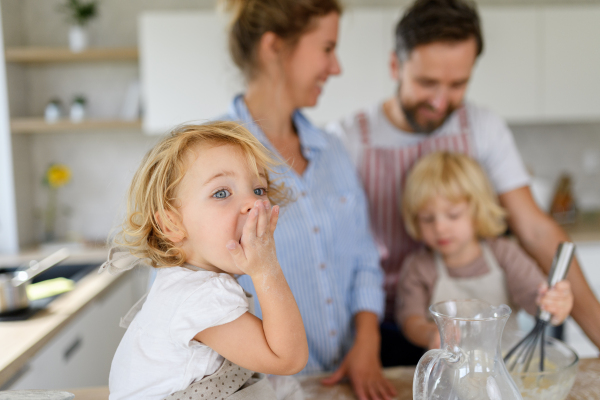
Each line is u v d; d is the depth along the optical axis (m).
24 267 2.03
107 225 2.90
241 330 0.53
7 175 2.55
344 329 1.09
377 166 1.46
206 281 0.55
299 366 0.53
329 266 1.05
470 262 1.36
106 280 1.80
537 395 0.65
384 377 0.85
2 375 1.00
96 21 2.81
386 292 1.51
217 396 0.55
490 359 0.52
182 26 2.47
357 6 2.89
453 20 1.18
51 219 2.84
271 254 0.53
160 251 0.58
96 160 2.88
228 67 1.15
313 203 1.03
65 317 1.36
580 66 2.55
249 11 1.00
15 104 2.65
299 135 1.09
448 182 1.29
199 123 0.69
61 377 1.42
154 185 0.58
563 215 2.75
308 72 1.02
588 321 0.97
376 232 1.51
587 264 2.34
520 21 2.52
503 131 1.42
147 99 2.51
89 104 2.84
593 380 0.77
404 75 1.30
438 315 0.54
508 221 1.39
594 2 2.91
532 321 1.50
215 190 0.55
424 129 1.38
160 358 0.55
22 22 2.77
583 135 2.98
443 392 0.51
